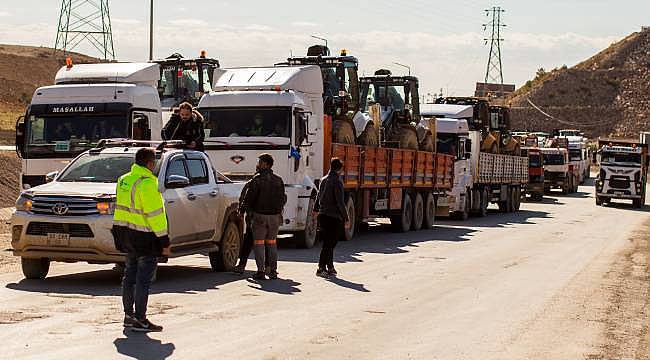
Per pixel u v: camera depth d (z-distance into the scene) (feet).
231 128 73.97
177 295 46.68
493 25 439.22
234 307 43.39
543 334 39.68
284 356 32.68
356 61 90.22
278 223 54.65
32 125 71.46
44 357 30.81
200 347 33.58
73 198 48.01
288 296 47.91
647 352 36.55
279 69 77.51
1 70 435.53
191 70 98.32
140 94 72.95
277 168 73.20
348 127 84.38
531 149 202.80
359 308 44.73
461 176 128.67
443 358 33.68
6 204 107.96
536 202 199.21
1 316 38.50
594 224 125.90
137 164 36.81
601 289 56.24
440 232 102.89
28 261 50.34
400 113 104.06
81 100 71.72
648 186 294.25
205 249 54.90
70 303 42.47
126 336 35.01
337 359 32.63
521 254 77.71
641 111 641.81
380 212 95.61
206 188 54.90
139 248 36.24
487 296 50.90
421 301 47.93
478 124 144.97
